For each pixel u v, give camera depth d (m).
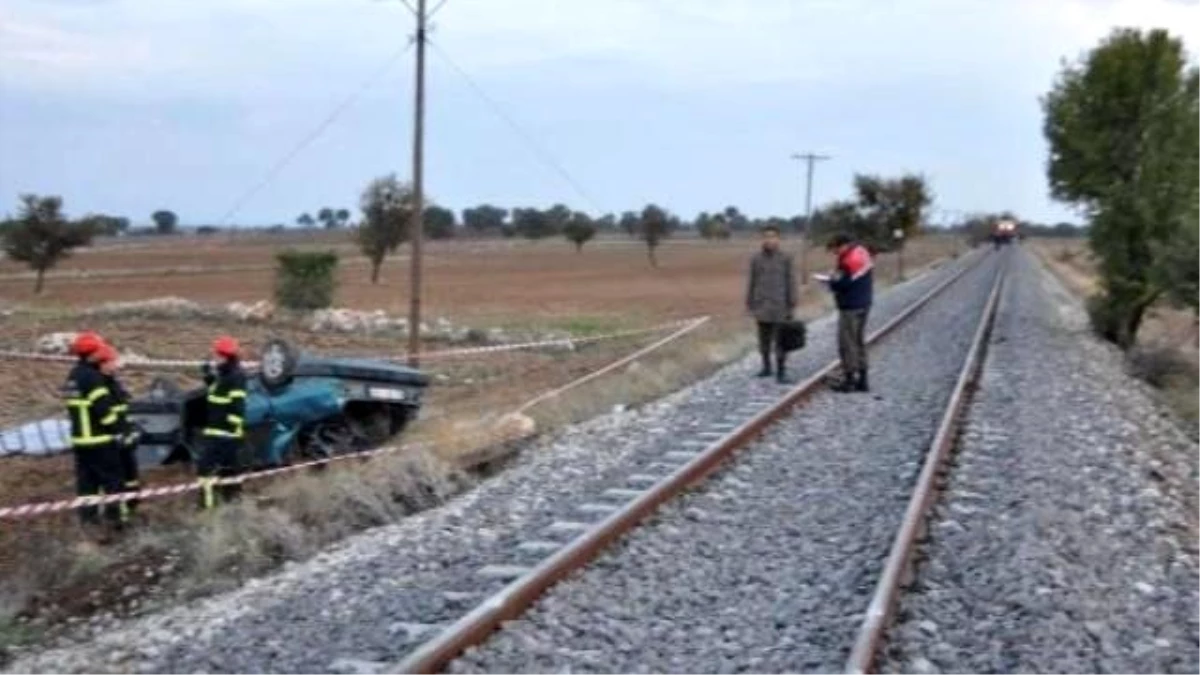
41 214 58.84
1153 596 9.84
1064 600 9.39
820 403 19.61
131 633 9.77
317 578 10.77
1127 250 35.47
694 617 9.04
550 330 37.06
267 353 16.58
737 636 8.59
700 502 12.73
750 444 15.97
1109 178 36.50
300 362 16.62
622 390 21.70
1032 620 8.98
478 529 12.16
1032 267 90.56
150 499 15.05
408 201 66.19
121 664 8.80
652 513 12.09
